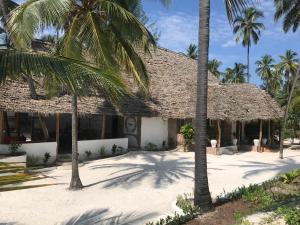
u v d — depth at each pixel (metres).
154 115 25.27
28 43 11.86
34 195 14.23
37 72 6.22
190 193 14.71
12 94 19.05
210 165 22.14
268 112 31.88
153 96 27.31
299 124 45.94
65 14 13.49
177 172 19.02
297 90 39.88
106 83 6.52
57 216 11.93
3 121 19.44
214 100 27.97
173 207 12.44
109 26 14.63
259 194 13.38
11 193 14.41
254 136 35.47
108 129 28.34
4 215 11.91
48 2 11.98
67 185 15.80
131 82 26.94
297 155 29.33
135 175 17.95
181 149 27.31
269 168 21.56
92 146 22.94
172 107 27.23
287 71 67.88
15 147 18.23
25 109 18.48
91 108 21.55
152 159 22.72
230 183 17.22
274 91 68.31
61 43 14.12
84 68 6.43
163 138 28.55
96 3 14.16
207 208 11.69
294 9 30.58
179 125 28.67
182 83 31.16
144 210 12.59
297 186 15.42
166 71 32.50
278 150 32.78
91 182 16.53
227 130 31.70
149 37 15.12
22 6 12.05
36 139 23.70
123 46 14.82
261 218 10.87
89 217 11.84
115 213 12.27
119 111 23.22
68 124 26.78
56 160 20.31
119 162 21.30
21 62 6.22
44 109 19.28
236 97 30.62
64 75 6.26
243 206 12.24
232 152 28.89
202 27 11.53
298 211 10.68
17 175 5.31
